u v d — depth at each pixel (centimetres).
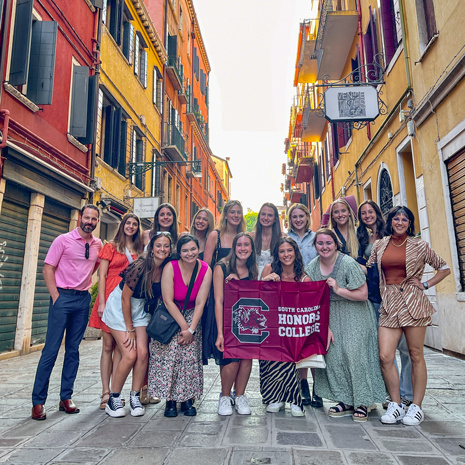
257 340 372
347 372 360
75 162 960
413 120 763
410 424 330
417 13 728
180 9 2373
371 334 369
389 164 913
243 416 365
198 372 377
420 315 342
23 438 309
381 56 948
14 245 762
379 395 359
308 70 1756
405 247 359
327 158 1761
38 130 815
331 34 1204
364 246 425
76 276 395
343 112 866
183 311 374
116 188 1237
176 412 367
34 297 819
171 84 2052
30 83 793
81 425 341
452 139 622
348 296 361
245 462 257
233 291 381
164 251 370
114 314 379
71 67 967
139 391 379
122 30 1327
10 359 711
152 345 372
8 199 740
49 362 370
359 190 1189
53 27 807
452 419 345
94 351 785
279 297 378
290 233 494
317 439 301
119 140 1227
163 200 1823
